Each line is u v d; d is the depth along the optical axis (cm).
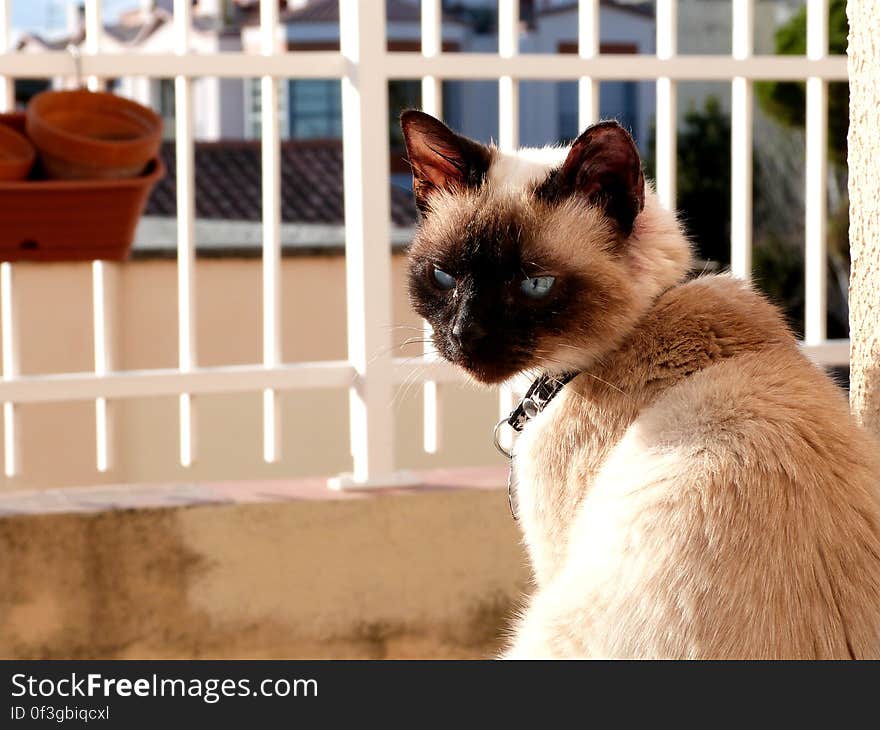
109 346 409
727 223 1670
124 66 391
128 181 343
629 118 1989
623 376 264
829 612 221
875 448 250
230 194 1409
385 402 413
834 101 1314
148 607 389
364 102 402
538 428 273
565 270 270
